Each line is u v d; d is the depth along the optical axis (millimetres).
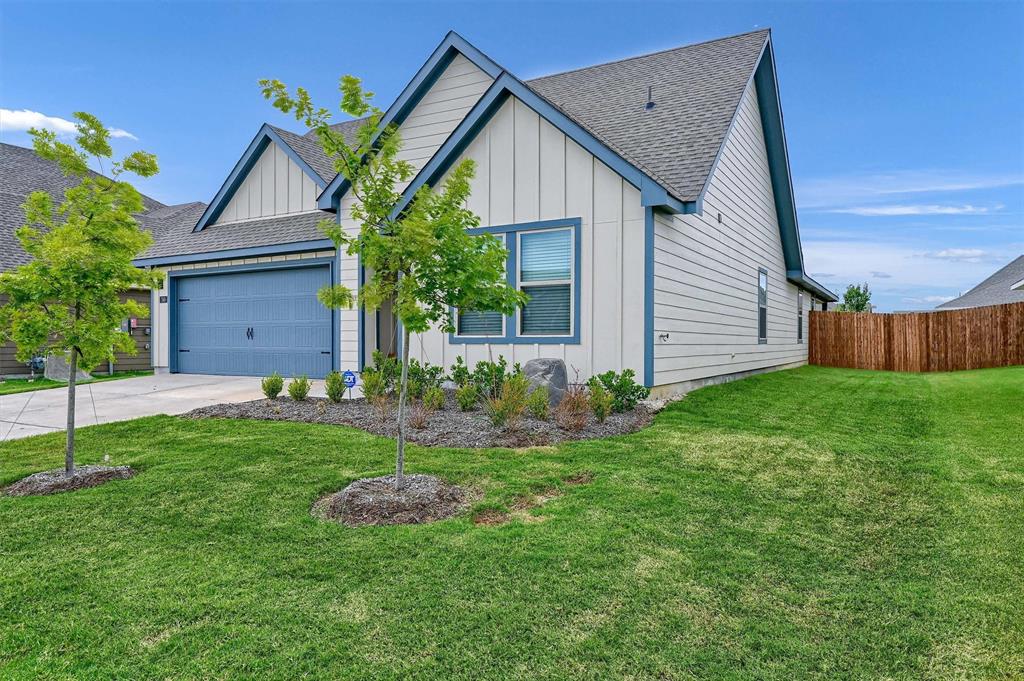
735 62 12328
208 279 13453
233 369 13133
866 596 2963
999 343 17031
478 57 10250
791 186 15312
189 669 2391
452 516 4102
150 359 15875
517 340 9336
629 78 13227
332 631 2643
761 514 4094
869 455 5656
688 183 8836
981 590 3023
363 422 7301
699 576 3162
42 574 3209
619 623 2707
